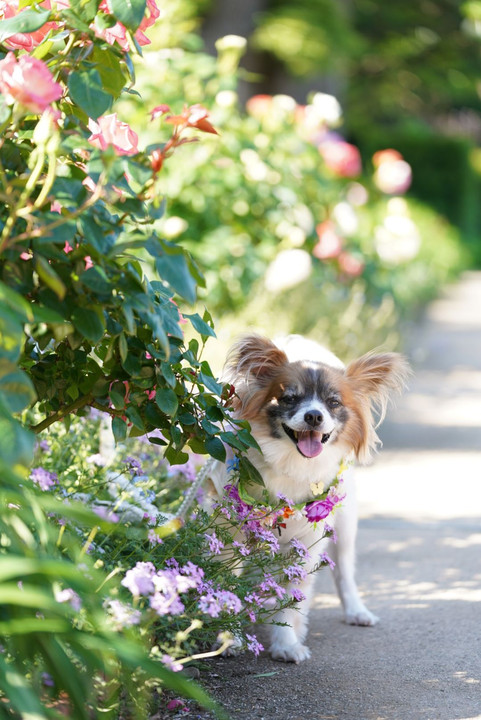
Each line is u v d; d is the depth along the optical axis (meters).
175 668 3.11
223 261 10.17
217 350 8.95
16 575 2.65
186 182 9.98
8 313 2.67
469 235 33.59
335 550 5.25
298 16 21.45
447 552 6.31
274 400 4.96
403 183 14.71
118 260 3.23
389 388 5.35
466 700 3.94
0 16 3.51
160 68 9.49
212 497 4.91
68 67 3.35
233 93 10.12
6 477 2.56
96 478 4.49
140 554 3.93
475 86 33.50
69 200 3.03
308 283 11.09
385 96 32.75
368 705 3.89
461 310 20.55
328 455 4.95
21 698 2.45
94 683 3.16
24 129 3.39
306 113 11.84
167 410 3.62
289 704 3.89
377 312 13.09
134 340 3.59
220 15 20.36
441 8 30.48
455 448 9.45
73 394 3.85
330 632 4.96
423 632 4.86
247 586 4.05
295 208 11.12
